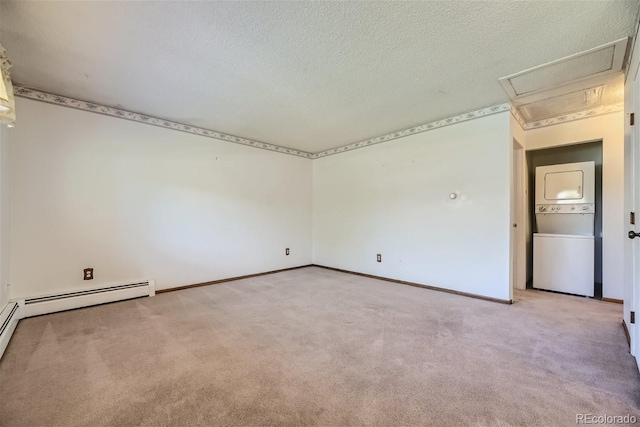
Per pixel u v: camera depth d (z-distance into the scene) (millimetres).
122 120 3133
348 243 4672
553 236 3498
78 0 1527
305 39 1903
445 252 3480
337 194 4863
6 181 2387
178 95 2781
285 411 1348
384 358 1847
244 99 2885
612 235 3074
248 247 4312
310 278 4219
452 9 1627
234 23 1738
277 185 4727
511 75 2410
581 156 4031
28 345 2008
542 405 1386
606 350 1938
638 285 1727
